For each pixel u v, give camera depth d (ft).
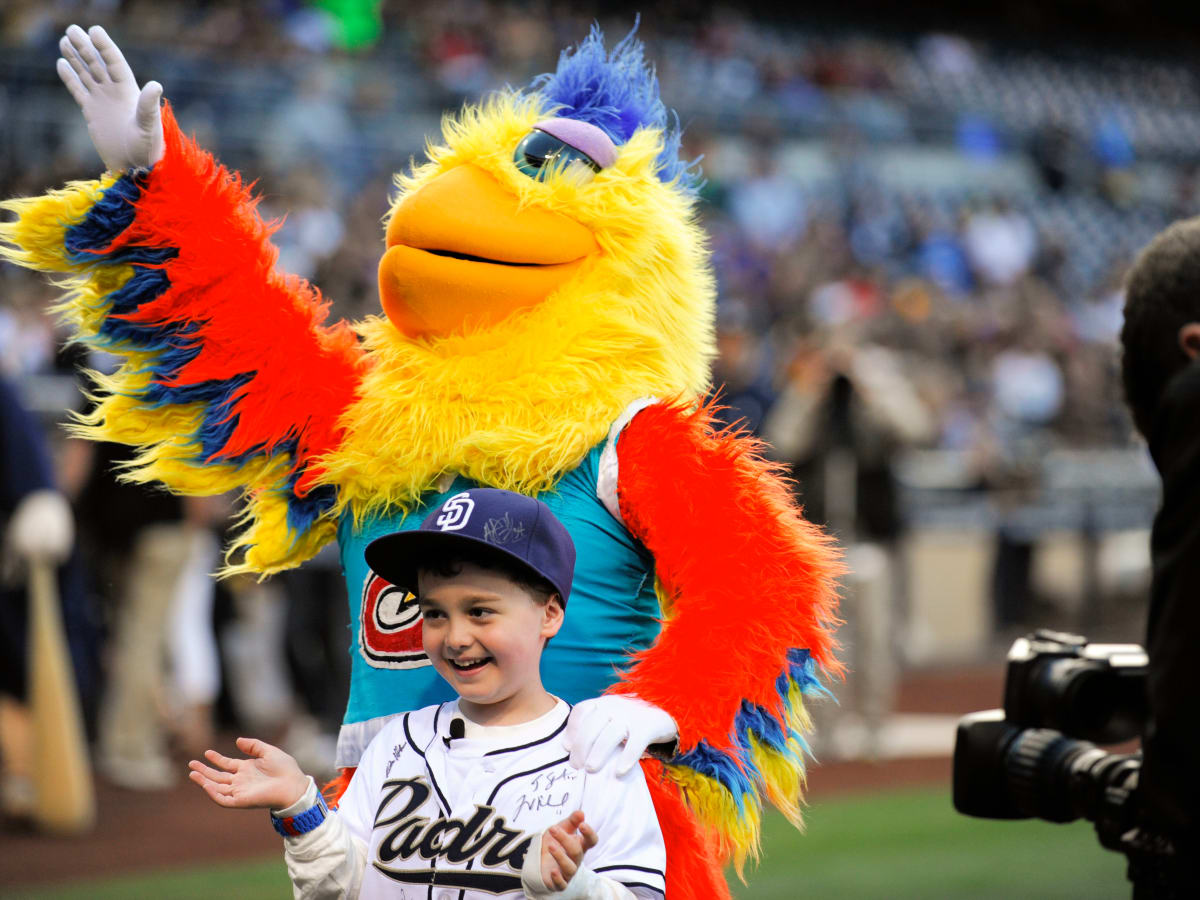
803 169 257.34
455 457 31.17
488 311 32.17
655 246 32.94
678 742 29.09
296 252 161.89
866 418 96.07
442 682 30.94
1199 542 22.97
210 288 33.53
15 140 162.20
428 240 32.09
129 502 85.46
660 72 261.44
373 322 34.71
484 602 26.40
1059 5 388.16
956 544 152.05
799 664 30.60
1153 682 23.53
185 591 98.73
